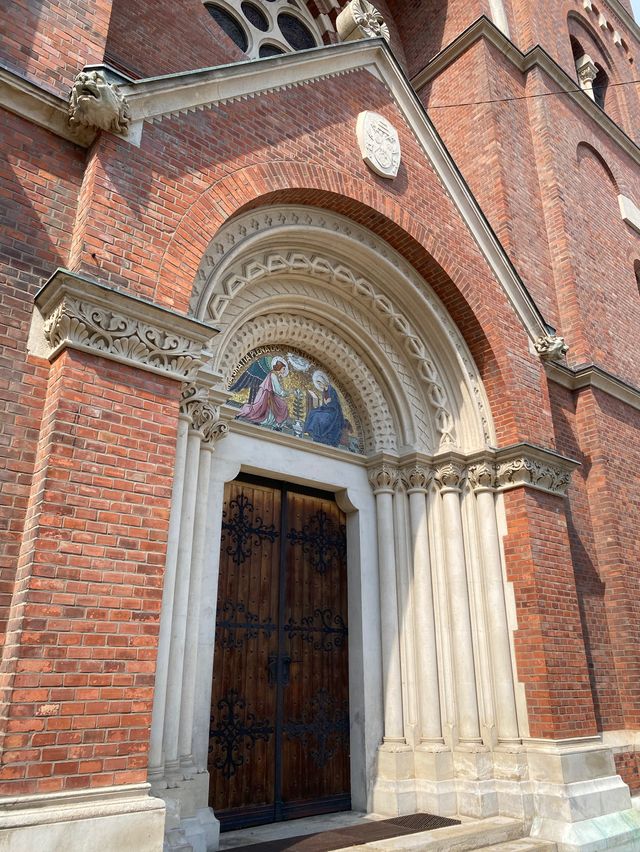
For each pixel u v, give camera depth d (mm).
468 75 12984
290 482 8125
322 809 7238
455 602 8109
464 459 8773
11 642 4227
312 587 8000
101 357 5035
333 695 7773
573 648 8195
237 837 6246
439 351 9141
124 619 4566
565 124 13852
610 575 9891
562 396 10734
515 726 7699
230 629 7090
